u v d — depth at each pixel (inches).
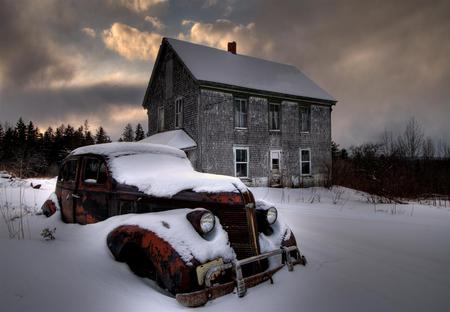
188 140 711.7
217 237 130.3
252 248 142.2
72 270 126.7
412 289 143.3
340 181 886.4
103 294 112.7
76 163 209.5
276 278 142.9
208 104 709.9
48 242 160.1
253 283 130.9
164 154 212.4
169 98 814.5
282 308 117.3
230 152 735.1
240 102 771.4
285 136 836.6
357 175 845.8
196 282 115.5
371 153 949.8
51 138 2918.3
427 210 429.4
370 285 145.7
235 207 145.3
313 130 895.1
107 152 191.6
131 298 112.9
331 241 226.2
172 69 807.1
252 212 146.6
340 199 621.6
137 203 163.0
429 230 273.4
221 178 160.6
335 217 333.1
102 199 181.9
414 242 229.5
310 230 261.7
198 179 157.9
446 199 607.8
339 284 144.4
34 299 104.3
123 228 137.8
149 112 930.1
